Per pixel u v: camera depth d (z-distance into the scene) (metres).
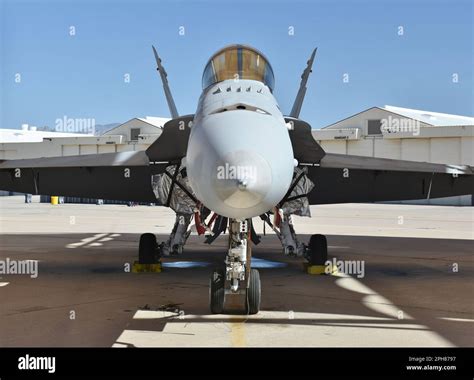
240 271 6.98
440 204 50.91
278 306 7.71
